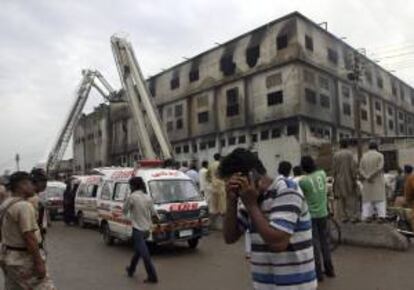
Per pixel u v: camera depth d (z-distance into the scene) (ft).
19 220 19.38
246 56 172.65
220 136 180.65
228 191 12.91
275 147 160.45
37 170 27.04
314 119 160.97
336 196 46.47
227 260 42.19
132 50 137.39
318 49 167.43
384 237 43.29
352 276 33.27
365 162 46.50
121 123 230.07
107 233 54.54
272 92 163.22
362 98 195.00
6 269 19.74
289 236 12.35
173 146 202.08
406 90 241.35
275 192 12.76
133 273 37.47
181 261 42.83
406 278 32.09
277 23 164.14
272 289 13.00
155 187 48.73
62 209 84.28
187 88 195.93
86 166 258.37
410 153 142.20
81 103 193.47
